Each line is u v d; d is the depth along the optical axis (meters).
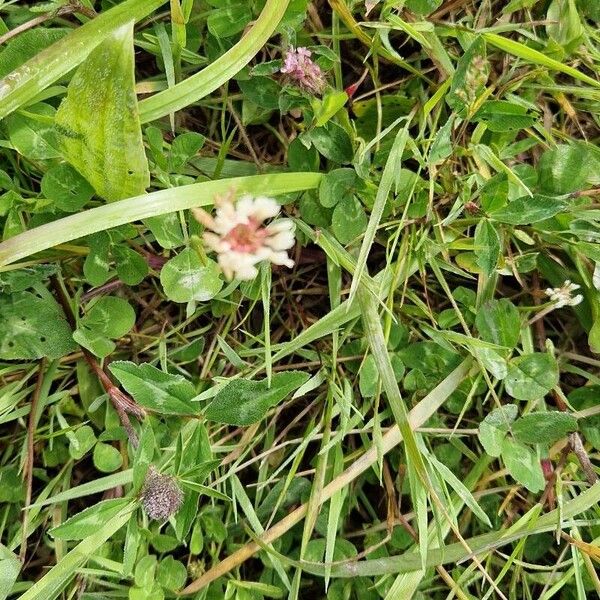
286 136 0.22
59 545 0.20
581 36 0.21
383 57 0.22
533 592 0.22
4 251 0.17
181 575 0.20
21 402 0.21
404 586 0.20
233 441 0.21
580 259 0.21
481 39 0.18
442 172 0.20
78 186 0.18
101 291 0.21
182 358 0.21
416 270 0.22
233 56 0.18
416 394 0.21
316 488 0.20
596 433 0.21
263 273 0.19
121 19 0.18
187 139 0.19
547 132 0.22
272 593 0.21
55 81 0.18
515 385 0.20
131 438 0.19
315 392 0.22
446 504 0.21
